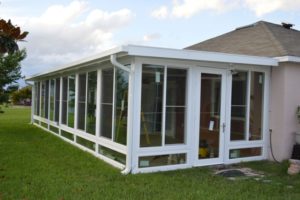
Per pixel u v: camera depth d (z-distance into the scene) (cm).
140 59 711
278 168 794
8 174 686
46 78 1571
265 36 1066
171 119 757
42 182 629
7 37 231
